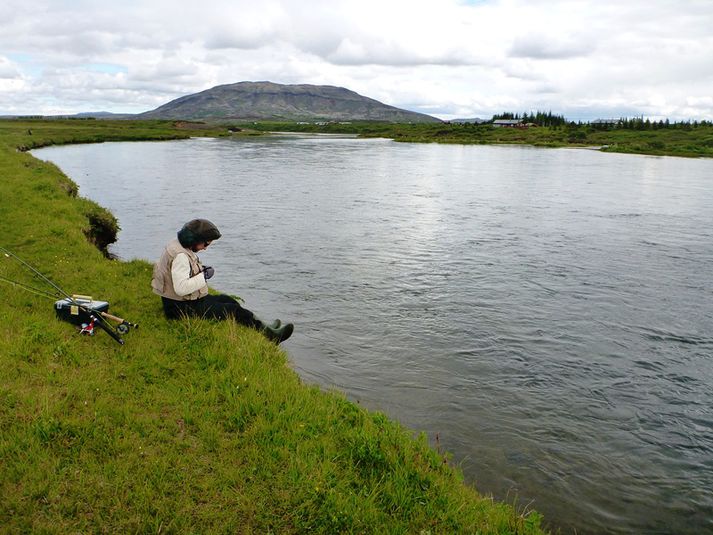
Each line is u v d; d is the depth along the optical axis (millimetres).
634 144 108688
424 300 12859
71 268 10836
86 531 4156
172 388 6336
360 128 194500
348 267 15688
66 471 4734
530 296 13320
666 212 26531
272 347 7867
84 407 5680
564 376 9133
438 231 21188
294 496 4668
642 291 13836
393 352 9859
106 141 87938
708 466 6840
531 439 7242
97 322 7383
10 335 7016
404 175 43938
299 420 5859
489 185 37812
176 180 36562
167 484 4676
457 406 8016
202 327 7859
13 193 18422
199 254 16781
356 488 4926
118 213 23781
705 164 63938
